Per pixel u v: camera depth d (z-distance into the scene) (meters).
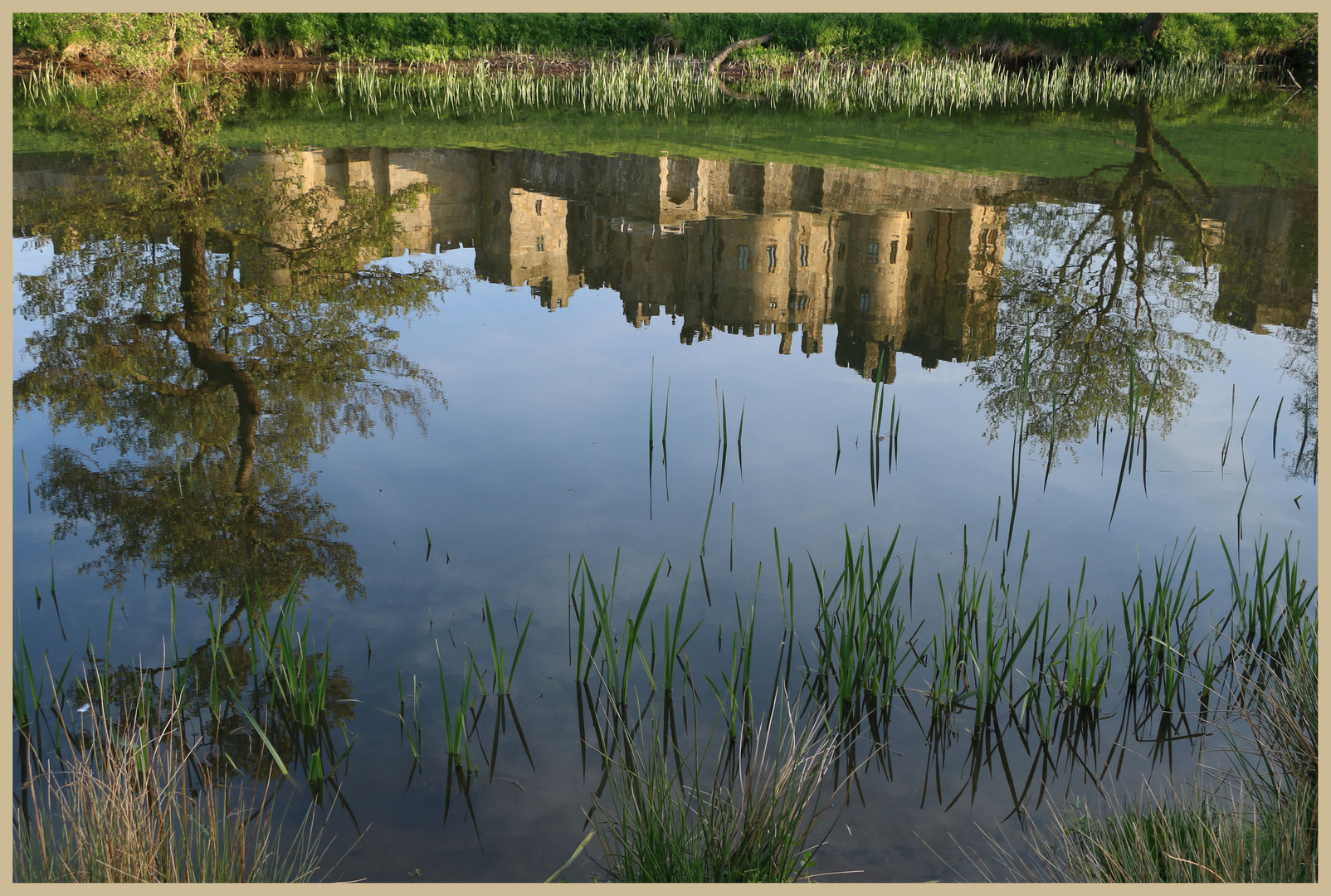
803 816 6.58
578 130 33.94
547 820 6.57
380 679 8.07
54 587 9.34
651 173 29.50
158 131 27.62
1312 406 13.82
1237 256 21.17
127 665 8.20
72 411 13.25
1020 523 10.53
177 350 15.37
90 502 10.96
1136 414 12.65
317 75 41.94
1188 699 7.73
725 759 7.04
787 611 8.99
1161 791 6.71
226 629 8.77
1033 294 19.41
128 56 34.16
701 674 8.11
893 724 7.50
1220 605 8.88
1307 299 18.64
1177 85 43.00
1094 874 5.68
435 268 20.95
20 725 7.28
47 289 17.55
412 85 41.03
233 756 7.19
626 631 8.66
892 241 22.94
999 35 46.12
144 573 9.62
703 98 40.56
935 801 6.72
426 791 6.85
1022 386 13.05
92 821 5.55
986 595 9.13
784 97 41.34
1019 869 6.03
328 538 10.31
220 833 6.30
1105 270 20.31
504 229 26.09
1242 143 31.86
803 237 24.00
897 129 34.62
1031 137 33.06
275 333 16.31
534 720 7.59
